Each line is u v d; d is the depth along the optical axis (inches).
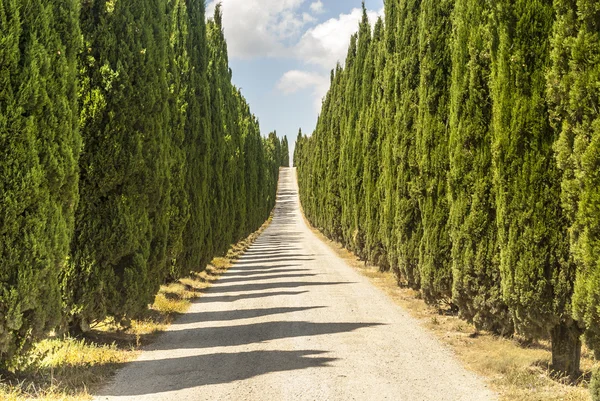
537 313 239.8
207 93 729.6
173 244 520.4
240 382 250.2
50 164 235.3
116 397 229.0
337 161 1323.8
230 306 502.3
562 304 232.8
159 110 366.6
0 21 213.8
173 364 288.7
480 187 320.2
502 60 255.6
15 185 217.6
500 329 345.4
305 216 2842.0
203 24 735.7
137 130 345.4
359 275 734.5
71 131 256.2
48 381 244.7
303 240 1620.3
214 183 895.7
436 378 254.2
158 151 362.3
